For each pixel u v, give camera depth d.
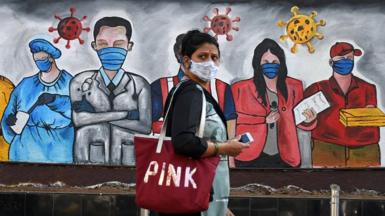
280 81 7.73
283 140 7.68
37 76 7.98
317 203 7.56
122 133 7.82
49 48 7.99
